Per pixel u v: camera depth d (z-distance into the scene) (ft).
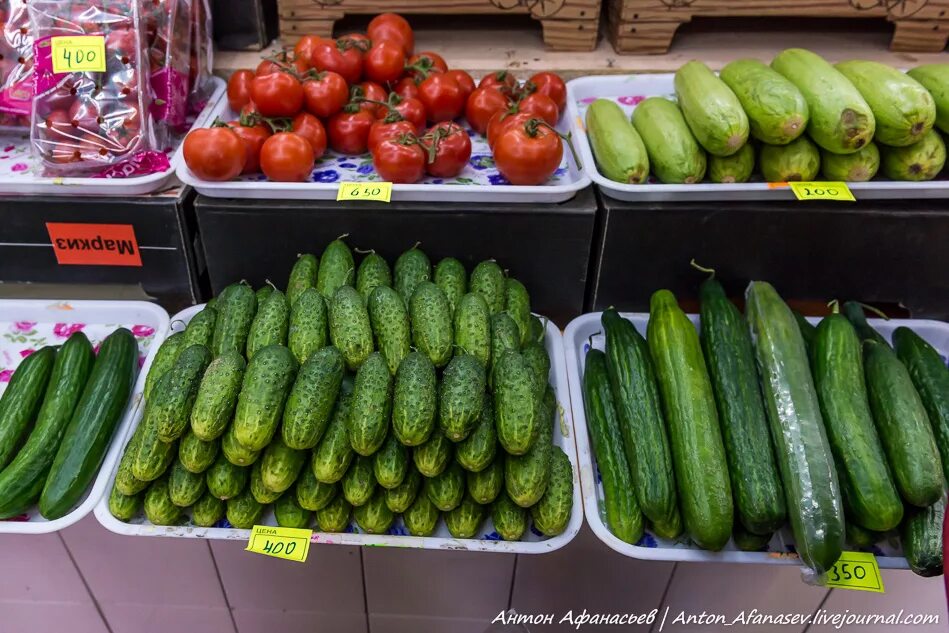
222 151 6.04
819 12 7.82
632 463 5.31
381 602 6.17
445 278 6.10
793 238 6.51
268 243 6.50
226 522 5.19
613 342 5.98
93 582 6.05
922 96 5.94
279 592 6.10
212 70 7.92
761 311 6.03
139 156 6.48
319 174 6.82
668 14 7.85
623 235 6.52
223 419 4.75
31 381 5.88
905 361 6.10
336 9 7.91
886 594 5.92
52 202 6.30
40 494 5.34
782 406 5.41
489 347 5.29
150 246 6.59
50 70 6.40
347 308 5.30
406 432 4.62
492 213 6.33
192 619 6.52
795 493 5.02
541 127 6.43
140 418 5.73
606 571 5.86
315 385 4.74
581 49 8.25
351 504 5.12
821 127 6.00
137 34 6.56
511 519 5.00
